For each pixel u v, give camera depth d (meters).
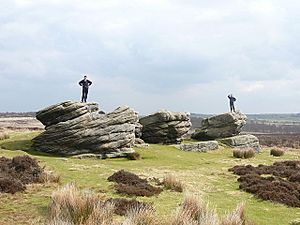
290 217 17.05
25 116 101.69
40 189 18.78
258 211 17.73
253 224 14.91
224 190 21.64
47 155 30.42
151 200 18.02
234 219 12.66
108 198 17.77
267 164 33.44
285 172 27.17
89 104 36.62
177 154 35.47
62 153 30.84
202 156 36.19
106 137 31.36
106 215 12.87
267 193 20.03
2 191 17.77
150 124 41.09
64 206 13.48
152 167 27.59
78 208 13.05
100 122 31.81
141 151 34.22
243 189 21.80
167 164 29.56
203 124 49.69
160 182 21.94
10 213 14.89
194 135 49.34
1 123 69.25
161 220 13.29
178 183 21.05
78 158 30.28
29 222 13.80
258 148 45.34
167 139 41.78
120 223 12.56
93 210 12.81
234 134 47.97
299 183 24.11
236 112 49.47
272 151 41.94
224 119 47.56
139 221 12.33
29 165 22.61
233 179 24.88
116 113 32.97
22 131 44.66
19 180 19.39
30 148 31.59
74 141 30.77
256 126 164.62
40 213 14.85
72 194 13.88
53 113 32.00
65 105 31.91
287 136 88.75
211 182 23.58
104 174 23.08
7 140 34.62
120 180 21.38
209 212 13.89
